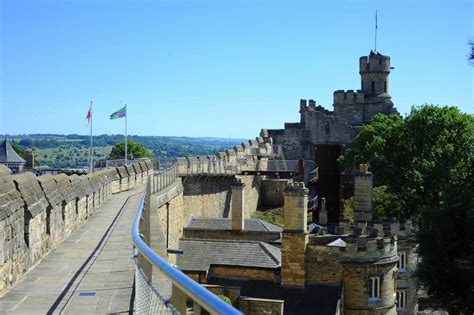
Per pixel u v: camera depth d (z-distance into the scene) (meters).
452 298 40.78
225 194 73.12
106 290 15.30
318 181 100.62
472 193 42.03
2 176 16.78
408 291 47.00
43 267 18.50
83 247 22.44
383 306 39.50
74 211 27.17
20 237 17.30
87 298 14.50
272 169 91.31
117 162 80.69
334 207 95.62
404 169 73.00
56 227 22.75
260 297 38.00
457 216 41.31
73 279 16.69
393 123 81.19
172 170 54.06
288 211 39.09
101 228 27.88
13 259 16.41
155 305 7.64
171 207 48.81
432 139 71.94
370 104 111.25
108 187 45.28
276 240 47.31
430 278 41.12
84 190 30.33
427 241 41.97
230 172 73.88
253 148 91.50
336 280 38.81
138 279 9.93
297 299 37.59
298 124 104.19
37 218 19.50
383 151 74.44
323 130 102.31
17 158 89.31
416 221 48.12
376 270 39.19
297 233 38.78
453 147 69.81
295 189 38.84
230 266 39.59
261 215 83.25
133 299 14.30
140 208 16.05
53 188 22.83
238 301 32.50
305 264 38.97
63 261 19.58
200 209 64.38
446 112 72.50
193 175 61.50
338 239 39.66
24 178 19.19
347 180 97.75
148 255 7.69
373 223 49.09
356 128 101.50
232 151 79.81
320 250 39.03
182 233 52.75
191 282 5.45
